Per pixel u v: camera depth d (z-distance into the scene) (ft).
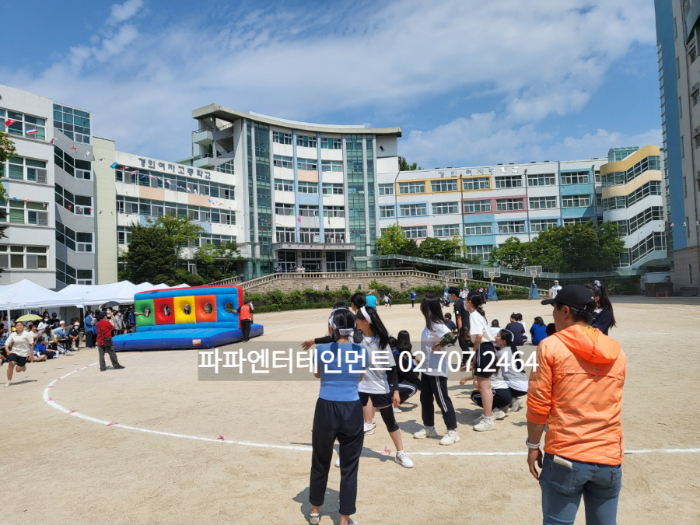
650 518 12.96
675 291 132.16
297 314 127.44
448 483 15.87
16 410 29.48
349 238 203.72
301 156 201.26
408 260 188.34
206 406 28.04
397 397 18.19
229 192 182.60
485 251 205.26
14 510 14.82
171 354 54.19
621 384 9.36
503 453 18.53
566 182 205.46
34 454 20.34
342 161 207.41
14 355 39.42
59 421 25.95
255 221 183.11
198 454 19.45
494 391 23.26
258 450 19.74
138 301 65.41
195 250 162.30
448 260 191.52
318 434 13.51
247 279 177.88
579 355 9.31
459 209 207.62
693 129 120.06
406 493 15.21
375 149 210.59
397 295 170.60
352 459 13.48
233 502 14.94
